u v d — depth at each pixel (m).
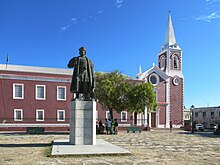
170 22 62.03
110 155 11.69
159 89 55.09
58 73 43.25
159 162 10.62
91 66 15.60
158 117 54.09
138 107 34.28
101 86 32.81
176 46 59.41
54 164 9.66
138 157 11.72
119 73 35.12
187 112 92.44
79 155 11.37
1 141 20.08
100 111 44.38
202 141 23.14
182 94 57.25
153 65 55.44
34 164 9.70
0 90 39.44
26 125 39.97
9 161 10.34
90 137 14.41
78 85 15.03
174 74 57.34
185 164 10.42
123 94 33.53
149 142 20.97
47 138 23.62
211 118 75.62
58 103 42.22
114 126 32.12
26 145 16.33
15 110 39.84
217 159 11.98
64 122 42.16
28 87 40.91
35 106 40.94
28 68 46.19
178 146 18.11
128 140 22.67
